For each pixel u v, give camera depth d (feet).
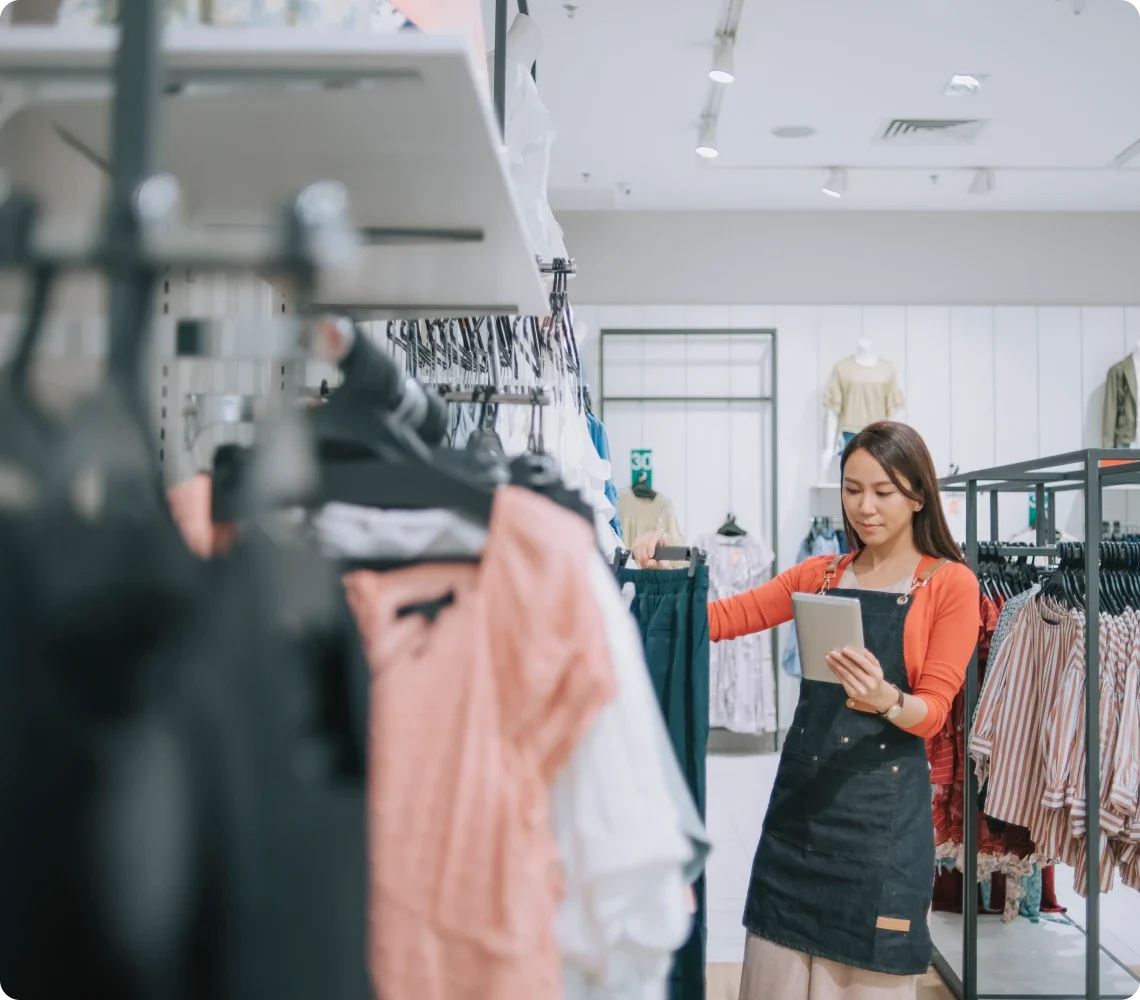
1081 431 18.85
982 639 9.62
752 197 18.90
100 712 1.47
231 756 1.54
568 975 2.66
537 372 5.94
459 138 2.46
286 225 1.62
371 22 2.48
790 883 6.12
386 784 2.33
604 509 6.36
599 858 2.44
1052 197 18.70
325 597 1.74
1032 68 13.29
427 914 2.28
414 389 2.98
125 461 1.54
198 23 2.39
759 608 7.06
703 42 12.65
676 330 19.06
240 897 1.52
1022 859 9.40
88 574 1.49
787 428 19.07
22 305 1.99
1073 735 7.46
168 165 2.69
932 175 17.49
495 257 3.54
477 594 2.41
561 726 2.36
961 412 18.97
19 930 1.44
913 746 5.93
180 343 1.86
